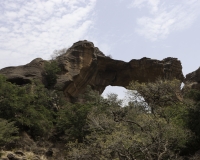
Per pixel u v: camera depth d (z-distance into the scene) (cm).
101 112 2522
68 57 3778
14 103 2450
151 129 1633
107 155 1571
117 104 2859
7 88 2547
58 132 2659
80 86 3803
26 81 3177
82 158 1650
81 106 2795
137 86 2048
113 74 4462
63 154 2292
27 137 2378
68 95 3572
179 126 1925
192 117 2102
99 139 1664
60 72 3600
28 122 2423
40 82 3266
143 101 2045
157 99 2023
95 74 4231
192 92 2530
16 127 2300
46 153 2217
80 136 2428
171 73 4453
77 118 2541
